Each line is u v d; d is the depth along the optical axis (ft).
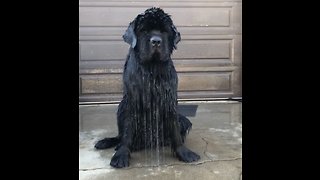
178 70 17.71
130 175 8.48
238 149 10.27
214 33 17.88
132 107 9.25
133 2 17.39
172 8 17.61
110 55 17.42
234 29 17.92
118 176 8.43
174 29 9.18
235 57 17.97
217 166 8.95
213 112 15.21
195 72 17.83
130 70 9.16
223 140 11.20
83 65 17.22
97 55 17.33
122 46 17.44
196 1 17.65
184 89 17.80
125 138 9.42
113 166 8.99
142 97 9.10
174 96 9.29
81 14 17.07
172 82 9.24
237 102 17.42
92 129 12.71
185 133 10.33
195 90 17.88
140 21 8.91
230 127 12.77
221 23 17.92
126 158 9.11
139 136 9.53
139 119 9.31
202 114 14.85
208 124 13.21
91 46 17.25
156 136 9.46
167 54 8.97
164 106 9.19
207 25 17.83
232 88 17.97
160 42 8.62
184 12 17.66
